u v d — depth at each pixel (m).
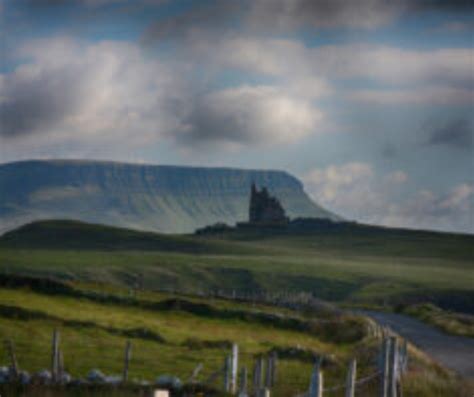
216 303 196.12
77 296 178.38
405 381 73.81
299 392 71.69
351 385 49.44
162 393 39.69
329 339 147.25
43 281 181.75
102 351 106.38
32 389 64.56
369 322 151.38
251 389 72.00
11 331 118.38
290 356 108.62
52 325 129.12
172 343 122.62
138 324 140.25
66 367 90.69
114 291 194.00
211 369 96.12
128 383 68.31
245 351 117.25
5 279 180.12
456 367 108.38
